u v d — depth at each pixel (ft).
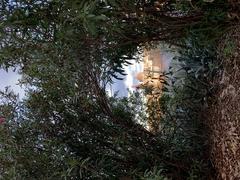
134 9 5.07
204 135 7.20
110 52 6.32
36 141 7.00
